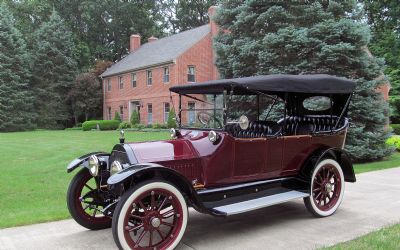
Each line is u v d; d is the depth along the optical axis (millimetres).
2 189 7887
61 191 7746
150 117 30859
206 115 5496
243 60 12617
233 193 5078
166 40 33688
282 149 5484
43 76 36750
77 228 5270
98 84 37719
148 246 4199
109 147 15992
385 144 12500
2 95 32406
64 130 33500
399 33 28906
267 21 12336
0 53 32719
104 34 45125
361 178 8742
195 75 27781
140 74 31609
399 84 27859
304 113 6703
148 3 46469
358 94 11680
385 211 5883
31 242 4711
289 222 5414
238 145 5039
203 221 5531
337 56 11203
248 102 8094
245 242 4625
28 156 13078
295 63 11805
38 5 42031
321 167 5660
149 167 4125
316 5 11836
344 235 4781
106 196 5195
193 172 4809
